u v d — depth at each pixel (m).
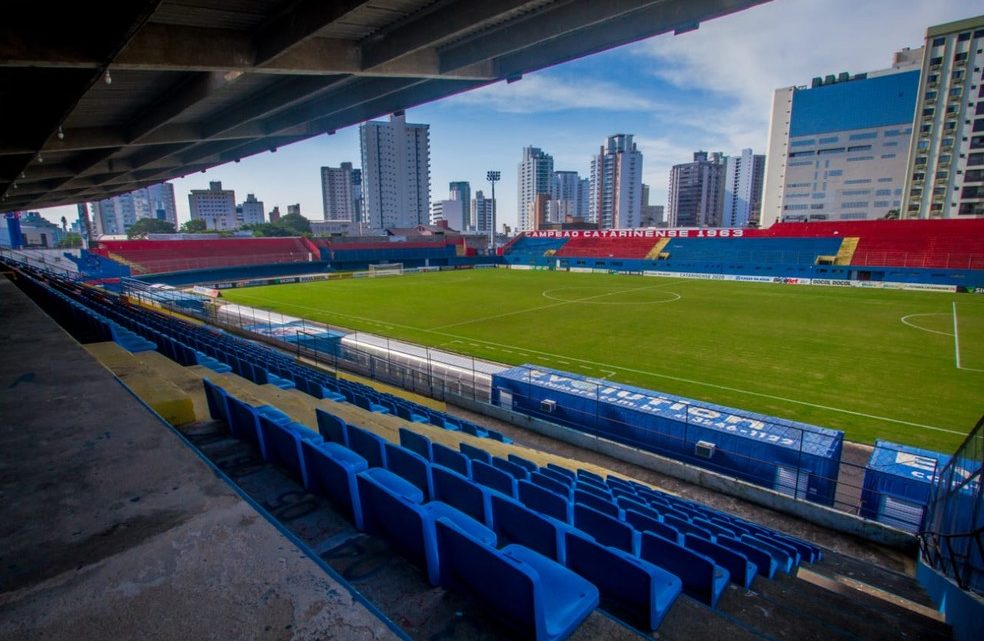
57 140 14.55
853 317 34.16
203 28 9.15
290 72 10.08
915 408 17.27
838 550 9.56
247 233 116.38
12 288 19.84
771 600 5.07
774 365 22.67
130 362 8.89
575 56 11.34
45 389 5.58
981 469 5.79
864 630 4.86
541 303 42.12
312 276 69.12
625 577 3.82
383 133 193.75
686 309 38.31
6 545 2.70
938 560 7.53
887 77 110.38
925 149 88.38
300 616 2.22
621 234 79.00
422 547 3.42
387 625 2.21
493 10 8.45
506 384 16.92
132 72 10.81
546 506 5.62
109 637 2.09
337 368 21.64
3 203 29.91
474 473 6.31
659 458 12.70
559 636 2.94
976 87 83.19
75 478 3.47
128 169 21.73
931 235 55.22
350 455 4.96
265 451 5.39
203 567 2.55
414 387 18.94
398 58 10.20
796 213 124.25
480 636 2.94
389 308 40.53
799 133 121.50
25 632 2.10
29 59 6.59
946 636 5.00
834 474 11.24
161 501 3.18
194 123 16.64
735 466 12.46
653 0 8.41
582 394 15.39
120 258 62.62
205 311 33.38
